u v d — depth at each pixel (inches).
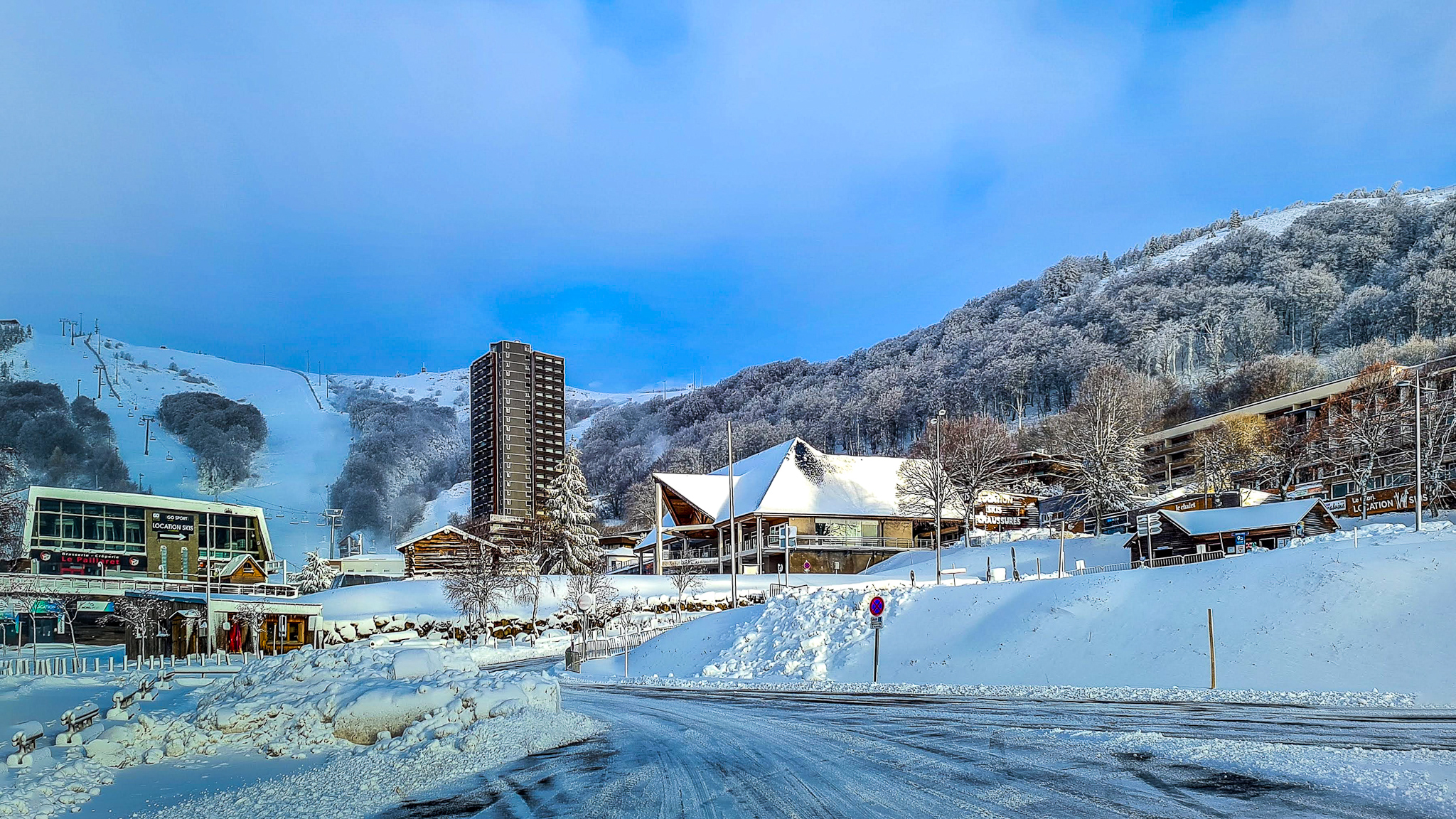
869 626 1483.8
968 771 560.4
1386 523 2417.6
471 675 907.4
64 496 3048.7
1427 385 3127.5
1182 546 2357.3
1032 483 4146.2
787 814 470.0
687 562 3408.0
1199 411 6112.2
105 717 928.9
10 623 2507.4
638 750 690.2
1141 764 557.6
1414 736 657.6
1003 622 1358.3
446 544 3663.9
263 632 2431.1
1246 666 1064.8
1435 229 7357.3
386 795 555.5
